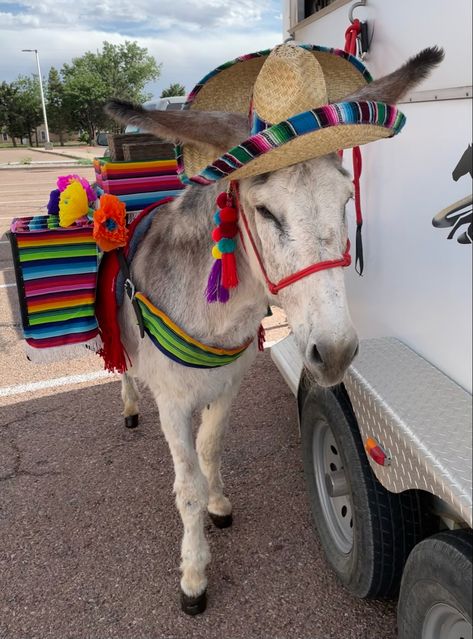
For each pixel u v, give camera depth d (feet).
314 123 4.58
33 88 219.82
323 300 4.81
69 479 10.62
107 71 189.78
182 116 5.52
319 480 8.23
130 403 12.05
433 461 4.92
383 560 6.61
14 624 7.56
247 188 5.36
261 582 8.02
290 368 10.61
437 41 5.32
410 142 5.83
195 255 6.68
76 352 8.00
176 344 6.80
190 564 7.49
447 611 5.28
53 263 7.54
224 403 8.28
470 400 5.43
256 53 6.07
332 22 7.69
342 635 7.14
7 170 81.61
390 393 5.73
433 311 5.81
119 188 8.84
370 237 6.90
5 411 13.25
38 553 8.79
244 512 9.47
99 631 7.39
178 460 7.43
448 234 5.37
